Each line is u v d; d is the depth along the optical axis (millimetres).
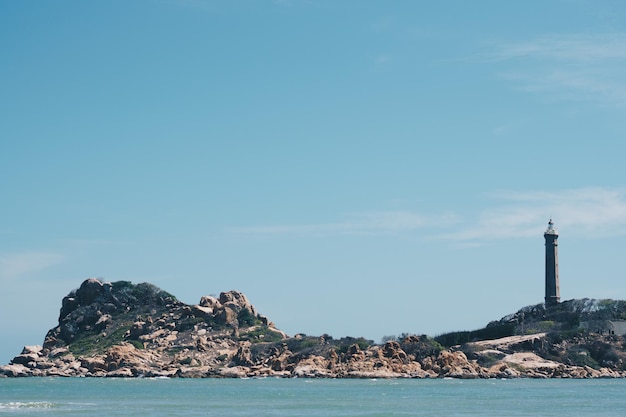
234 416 151750
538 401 192250
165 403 183875
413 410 166125
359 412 161000
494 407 174125
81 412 157125
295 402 188000
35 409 163625
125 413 156000
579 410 166625
